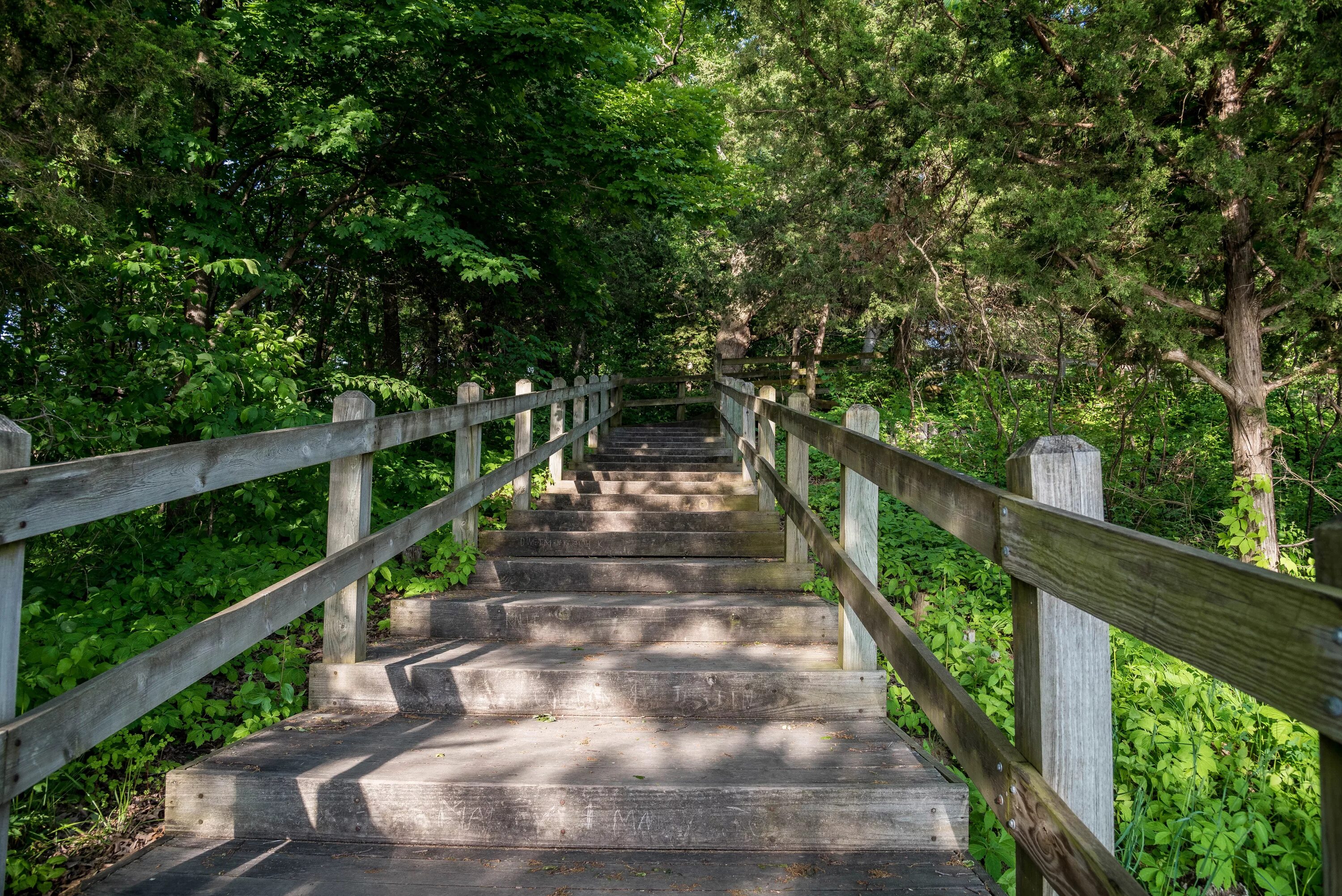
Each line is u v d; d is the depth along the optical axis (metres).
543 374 11.84
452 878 2.35
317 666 3.50
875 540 3.31
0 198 5.23
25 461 1.72
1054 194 6.31
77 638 3.49
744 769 2.78
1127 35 6.13
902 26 8.44
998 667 4.07
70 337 5.65
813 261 14.27
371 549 3.51
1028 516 1.48
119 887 2.28
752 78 10.68
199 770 2.67
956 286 9.91
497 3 8.38
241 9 7.74
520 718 3.39
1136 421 8.34
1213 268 7.09
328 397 7.72
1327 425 8.37
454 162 9.48
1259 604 0.89
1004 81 7.10
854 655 3.49
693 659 3.70
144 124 5.70
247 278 7.39
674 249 17.02
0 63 5.07
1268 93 6.10
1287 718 3.64
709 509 6.59
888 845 2.58
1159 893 2.86
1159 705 3.81
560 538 5.51
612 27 8.79
